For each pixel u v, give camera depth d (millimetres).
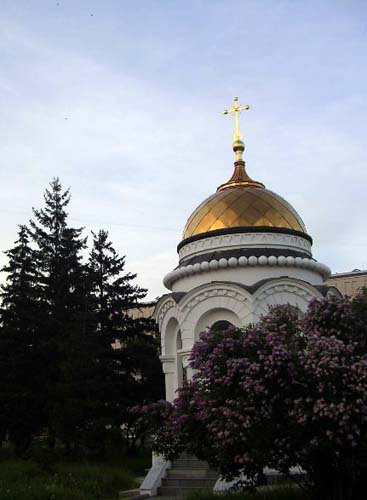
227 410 10008
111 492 16984
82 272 31891
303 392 10070
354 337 11031
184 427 11523
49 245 32969
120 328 32500
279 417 10141
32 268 32375
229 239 21000
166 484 17234
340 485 10883
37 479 16344
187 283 21062
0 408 27953
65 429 24547
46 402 27312
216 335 11781
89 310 29969
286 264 20281
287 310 12211
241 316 18672
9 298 31609
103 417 26344
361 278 47875
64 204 34312
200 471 17266
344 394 9641
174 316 20297
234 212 21625
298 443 10133
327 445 9828
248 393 10078
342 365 9648
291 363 10070
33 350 28812
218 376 10703
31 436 29031
